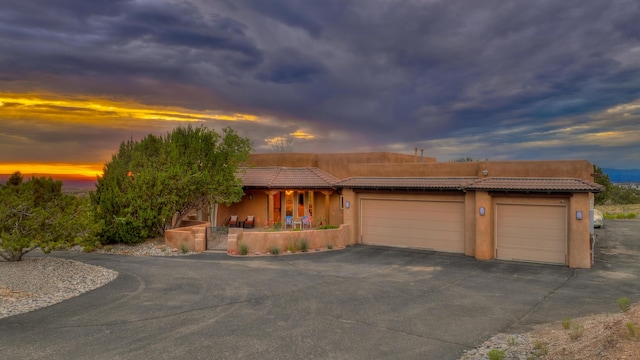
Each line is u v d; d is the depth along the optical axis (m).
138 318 9.39
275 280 13.57
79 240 15.91
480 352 7.39
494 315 9.80
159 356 7.21
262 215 27.97
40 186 17.98
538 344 7.22
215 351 7.48
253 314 9.78
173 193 22.05
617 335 6.48
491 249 17.84
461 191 19.00
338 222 27.91
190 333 8.42
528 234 17.30
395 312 10.05
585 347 6.52
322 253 19.52
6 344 7.73
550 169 17.56
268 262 17.22
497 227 17.94
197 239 20.08
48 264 14.63
